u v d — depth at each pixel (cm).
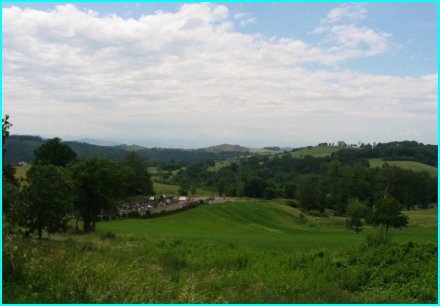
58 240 2770
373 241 2280
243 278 1514
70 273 1083
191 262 2023
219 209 9594
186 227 6981
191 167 18025
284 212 10281
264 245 3444
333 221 9350
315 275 1670
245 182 13400
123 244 2802
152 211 8406
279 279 1530
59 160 7875
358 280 1598
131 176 8944
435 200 12031
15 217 2466
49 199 2927
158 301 994
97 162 4588
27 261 1127
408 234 6047
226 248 2652
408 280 1562
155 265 1845
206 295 1166
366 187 11369
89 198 4550
